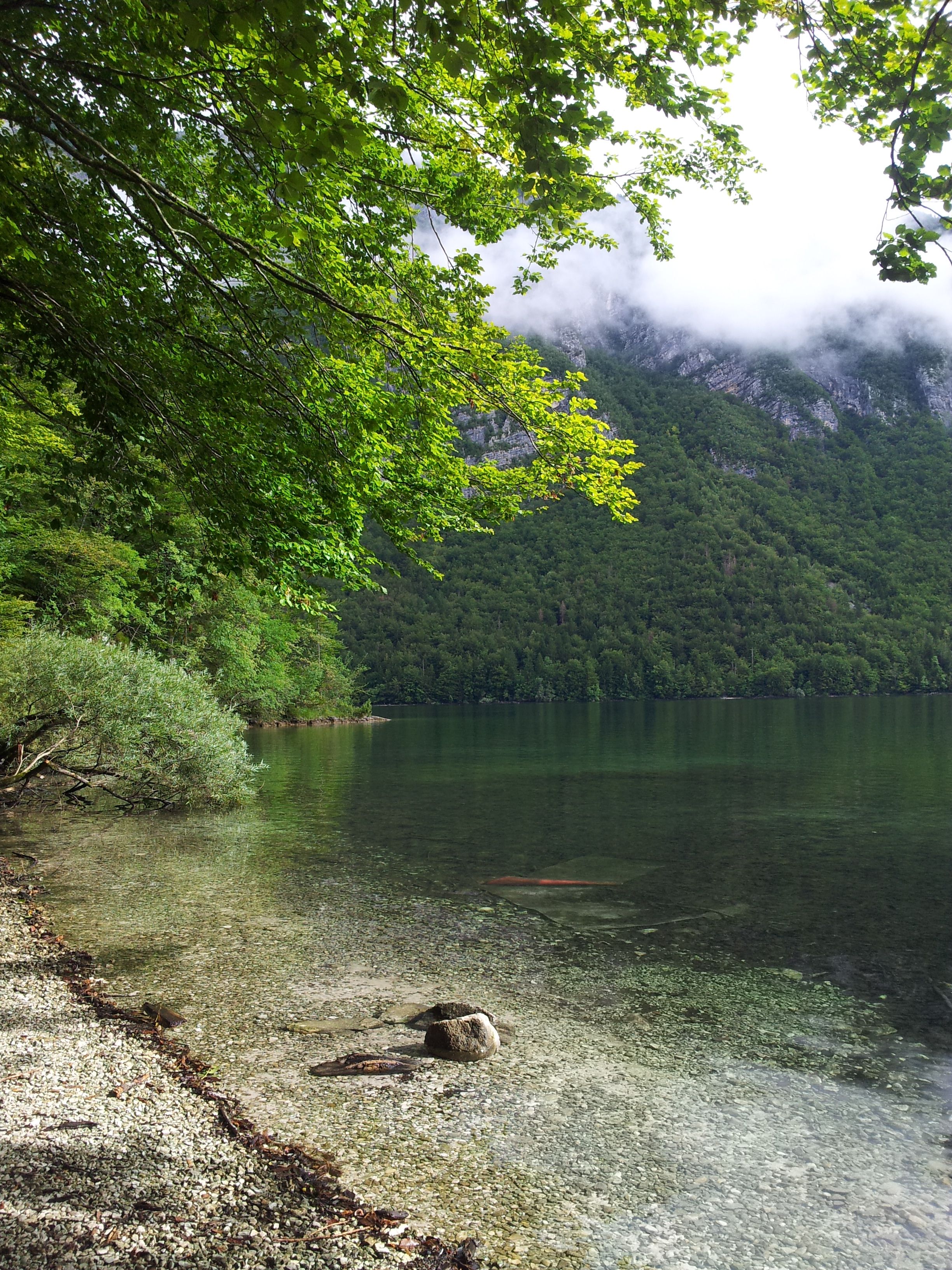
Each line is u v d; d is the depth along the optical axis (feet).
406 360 17.48
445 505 21.36
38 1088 15.03
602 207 18.17
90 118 13.46
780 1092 16.30
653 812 54.34
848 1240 11.51
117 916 27.96
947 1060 17.97
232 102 12.25
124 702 48.47
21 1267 9.81
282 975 22.61
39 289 14.98
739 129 17.07
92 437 18.04
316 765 86.17
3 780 45.32
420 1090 16.01
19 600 55.72
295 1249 10.65
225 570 19.24
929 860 39.50
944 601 630.74
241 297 17.04
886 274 11.11
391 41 10.30
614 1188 12.70
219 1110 14.65
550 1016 20.27
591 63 12.03
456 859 38.96
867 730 155.53
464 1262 10.67
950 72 10.24
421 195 17.02
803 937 27.25
